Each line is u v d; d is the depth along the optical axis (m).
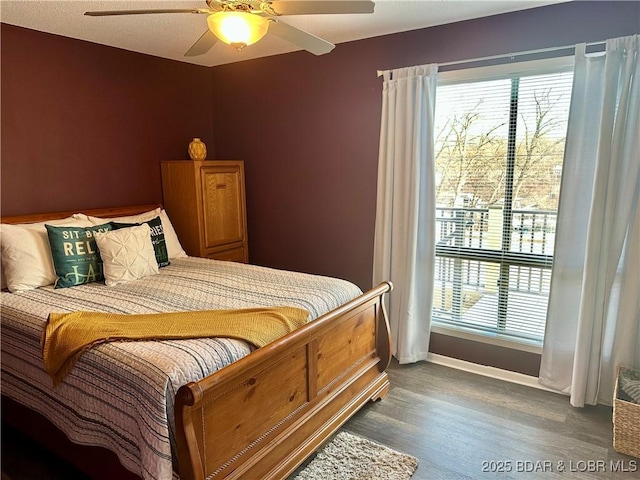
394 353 3.47
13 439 2.47
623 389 2.47
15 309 2.34
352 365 2.58
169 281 2.88
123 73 3.62
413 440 2.42
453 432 2.50
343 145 3.65
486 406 2.77
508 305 3.15
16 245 2.71
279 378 2.01
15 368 2.26
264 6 1.92
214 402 1.67
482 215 3.17
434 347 3.45
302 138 3.87
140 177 3.83
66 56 3.26
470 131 3.13
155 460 1.56
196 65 4.21
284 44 3.56
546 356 2.92
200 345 1.84
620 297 2.62
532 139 2.91
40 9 2.68
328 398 2.35
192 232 3.85
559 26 2.70
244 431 1.83
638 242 2.52
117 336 1.90
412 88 3.13
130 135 3.72
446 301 3.41
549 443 2.39
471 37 2.99
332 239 3.85
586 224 2.69
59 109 3.25
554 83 2.80
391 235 3.37
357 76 3.48
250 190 4.31
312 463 2.21
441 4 2.70
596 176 2.54
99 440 1.84
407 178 3.23
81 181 3.43
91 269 2.86
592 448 2.35
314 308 2.41
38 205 3.20
